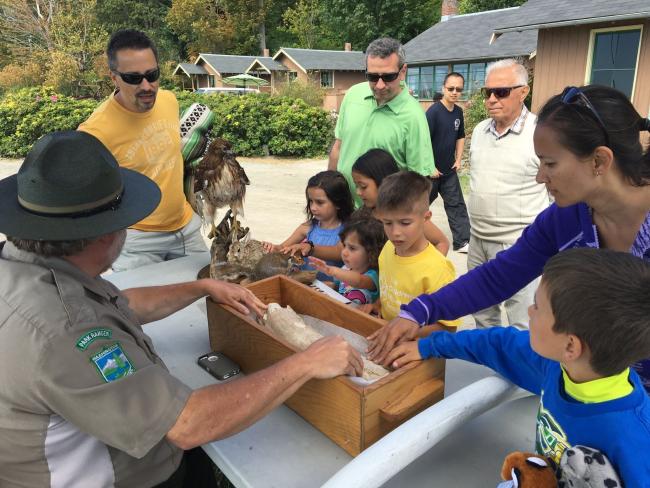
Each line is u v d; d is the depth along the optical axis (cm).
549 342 88
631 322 79
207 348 165
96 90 2250
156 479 120
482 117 1211
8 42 2589
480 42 1780
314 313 168
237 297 157
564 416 90
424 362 124
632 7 953
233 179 192
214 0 3759
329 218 269
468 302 148
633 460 80
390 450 97
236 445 120
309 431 125
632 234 120
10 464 104
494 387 116
